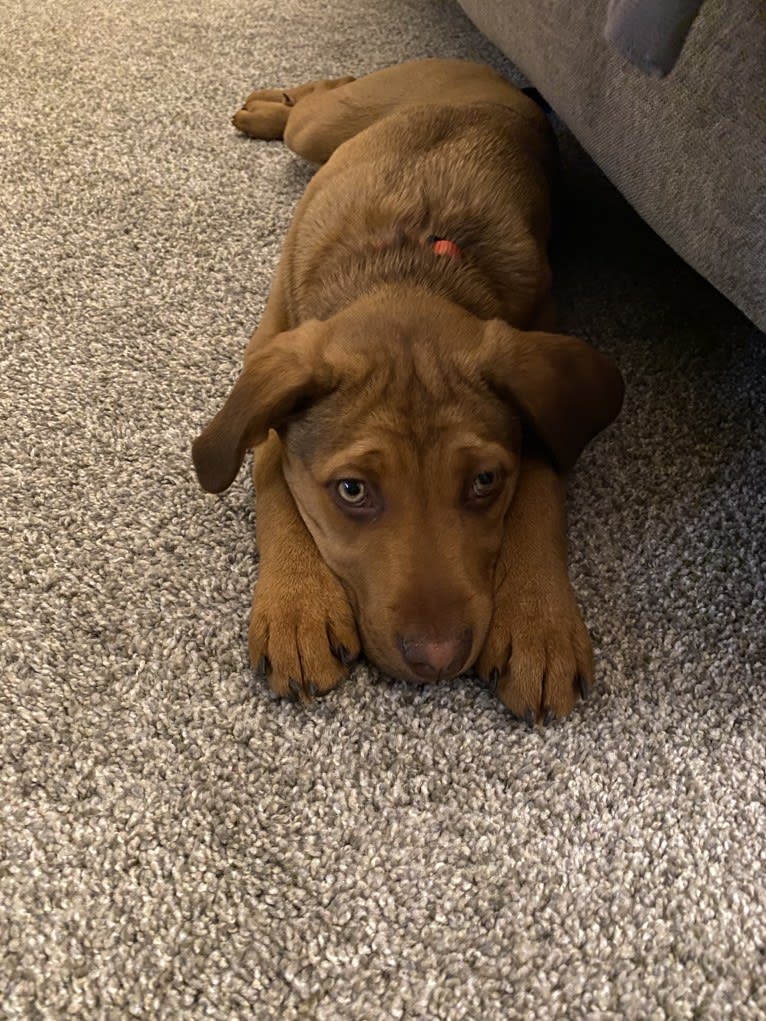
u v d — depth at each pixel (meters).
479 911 0.46
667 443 0.67
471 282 0.62
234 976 0.43
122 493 0.62
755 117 0.53
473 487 0.53
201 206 0.86
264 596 0.54
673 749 0.51
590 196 0.90
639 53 0.49
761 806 0.49
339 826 0.48
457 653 0.49
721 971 0.44
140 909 0.45
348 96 0.86
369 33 1.14
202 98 1.00
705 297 0.80
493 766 0.50
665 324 0.77
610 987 0.43
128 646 0.55
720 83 0.55
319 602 0.53
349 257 0.63
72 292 0.77
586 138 0.71
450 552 0.51
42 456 0.65
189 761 0.50
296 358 0.54
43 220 0.83
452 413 0.53
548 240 0.77
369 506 0.53
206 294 0.77
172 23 1.15
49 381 0.70
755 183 0.54
